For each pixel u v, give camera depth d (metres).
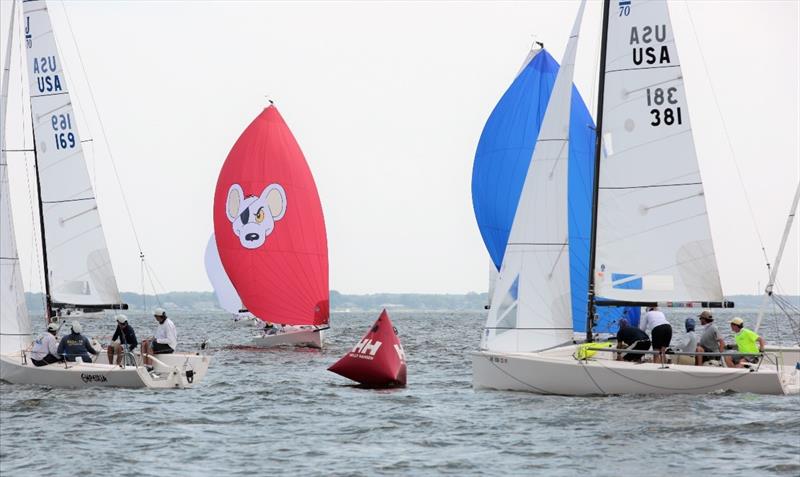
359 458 65.50
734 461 63.12
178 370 101.31
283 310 168.88
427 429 75.56
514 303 91.75
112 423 79.00
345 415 83.19
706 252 90.50
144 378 99.31
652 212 90.94
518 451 67.00
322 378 114.44
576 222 105.38
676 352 86.31
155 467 63.06
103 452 67.69
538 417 78.69
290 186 167.62
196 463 64.19
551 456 65.38
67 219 115.12
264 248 167.12
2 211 107.56
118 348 103.25
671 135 90.81
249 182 167.88
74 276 115.19
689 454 65.31
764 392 85.81
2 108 110.00
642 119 91.06
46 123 114.94
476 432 73.81
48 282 114.69
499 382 91.44
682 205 90.69
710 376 85.50
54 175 115.00
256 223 167.50
